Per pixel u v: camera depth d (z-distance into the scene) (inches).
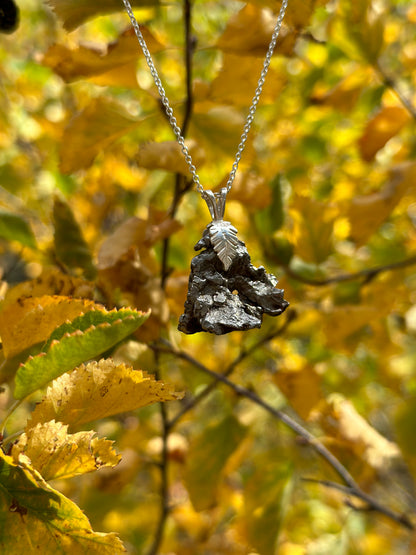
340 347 13.8
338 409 14.1
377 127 13.9
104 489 14.0
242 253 9.9
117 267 11.3
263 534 12.7
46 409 8.8
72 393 8.8
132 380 8.9
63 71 11.5
